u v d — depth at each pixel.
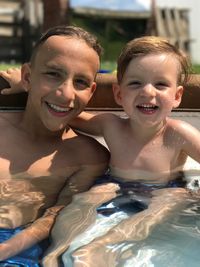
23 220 0.46
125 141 0.60
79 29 0.57
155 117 0.55
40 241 0.42
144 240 0.43
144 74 0.54
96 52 0.56
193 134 0.58
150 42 0.56
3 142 0.59
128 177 0.58
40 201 0.50
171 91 0.55
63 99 0.54
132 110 0.56
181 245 0.42
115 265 0.39
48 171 0.58
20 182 0.56
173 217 0.48
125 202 0.51
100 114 0.63
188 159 0.62
